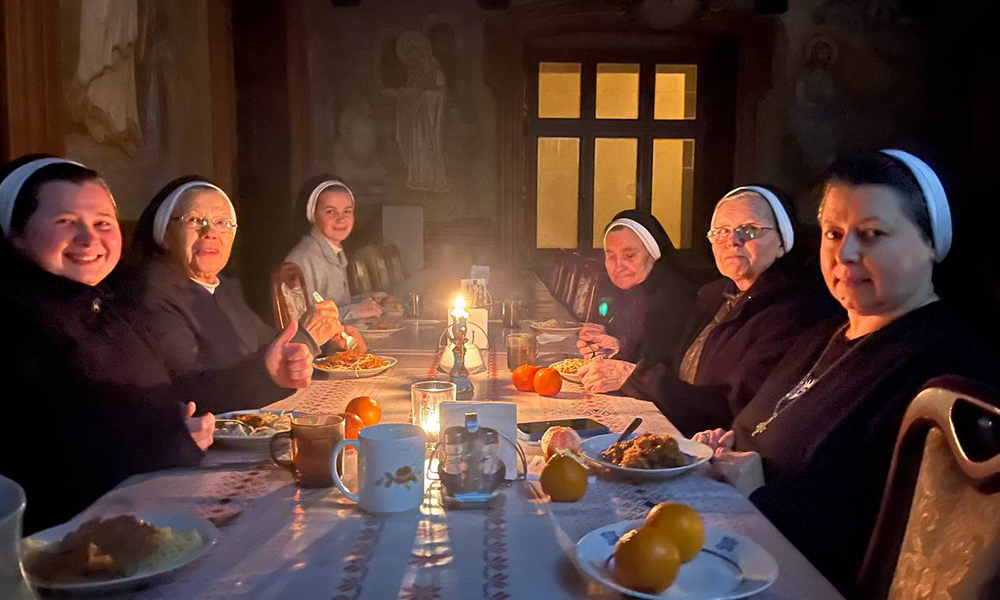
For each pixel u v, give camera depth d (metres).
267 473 1.48
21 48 2.82
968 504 1.02
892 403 1.37
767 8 6.00
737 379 2.13
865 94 6.07
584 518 1.26
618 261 3.15
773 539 1.18
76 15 3.20
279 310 2.81
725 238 2.36
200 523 1.16
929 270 1.45
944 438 1.09
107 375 1.65
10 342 1.59
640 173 6.50
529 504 1.32
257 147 5.49
